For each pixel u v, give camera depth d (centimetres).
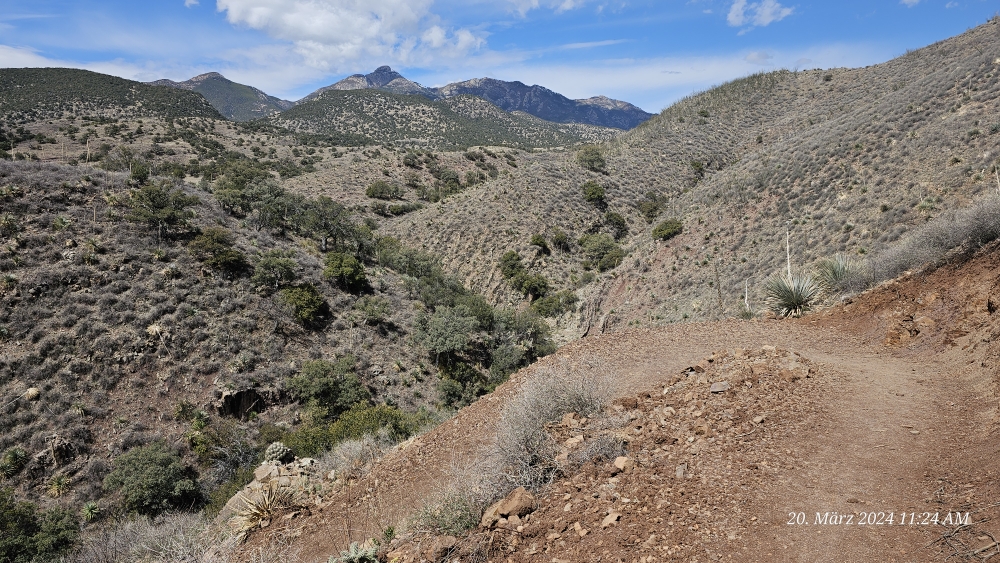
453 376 3841
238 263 3869
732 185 4509
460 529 456
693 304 3362
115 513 2216
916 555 321
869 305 1080
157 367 2917
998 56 3434
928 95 3628
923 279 1034
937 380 662
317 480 834
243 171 9225
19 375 2583
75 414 2519
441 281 5278
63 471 2331
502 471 520
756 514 390
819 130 4641
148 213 3734
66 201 3666
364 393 3244
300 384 3083
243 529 661
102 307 3048
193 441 2630
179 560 566
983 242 975
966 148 2792
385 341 3941
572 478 497
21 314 2814
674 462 490
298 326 3644
